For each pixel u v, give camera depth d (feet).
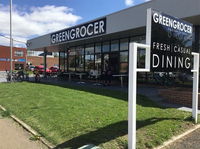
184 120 18.79
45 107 23.91
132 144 12.98
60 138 14.97
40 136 15.79
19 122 19.45
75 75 65.98
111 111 21.39
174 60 17.58
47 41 66.95
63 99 28.35
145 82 44.86
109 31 41.39
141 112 21.30
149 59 14.92
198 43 33.73
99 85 47.01
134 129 13.07
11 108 24.90
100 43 56.34
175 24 17.72
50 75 87.71
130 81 13.20
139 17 35.04
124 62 48.78
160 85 41.27
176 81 37.42
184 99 25.54
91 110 21.83
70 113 20.77
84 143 13.91
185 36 19.15
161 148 13.58
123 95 31.50
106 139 14.29
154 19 15.44
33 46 77.10
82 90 37.40
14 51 179.01
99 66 56.85
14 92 37.63
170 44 17.04
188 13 28.45
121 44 49.52
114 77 51.55
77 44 62.90
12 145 14.57
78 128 16.47
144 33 42.11
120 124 17.16
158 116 19.90
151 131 15.83
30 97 31.22
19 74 68.13
